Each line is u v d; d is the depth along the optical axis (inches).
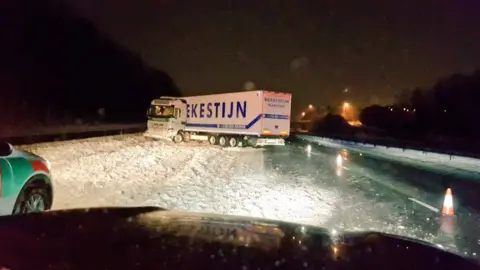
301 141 1843.0
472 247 280.8
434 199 471.8
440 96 2341.3
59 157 746.2
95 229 112.7
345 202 433.1
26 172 255.0
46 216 129.4
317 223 337.4
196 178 577.6
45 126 1681.8
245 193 467.8
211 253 95.8
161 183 522.9
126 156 829.2
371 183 583.8
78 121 2148.1
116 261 88.3
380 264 98.5
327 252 104.2
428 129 2406.5
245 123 1128.2
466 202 465.4
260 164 788.6
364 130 3122.5
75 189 457.1
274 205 405.4
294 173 666.2
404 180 634.2
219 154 970.7
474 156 1165.7
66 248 95.9
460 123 2178.9
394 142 2036.2
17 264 86.4
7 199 237.5
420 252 112.3
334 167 775.7
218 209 380.2
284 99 1127.6
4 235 105.5
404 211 397.4
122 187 482.3
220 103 1211.2
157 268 85.2
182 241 104.0
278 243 108.6
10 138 1014.4
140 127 2089.1
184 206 389.7
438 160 1091.3
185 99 1354.6
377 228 327.3
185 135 1344.7
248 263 91.0
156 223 123.1
